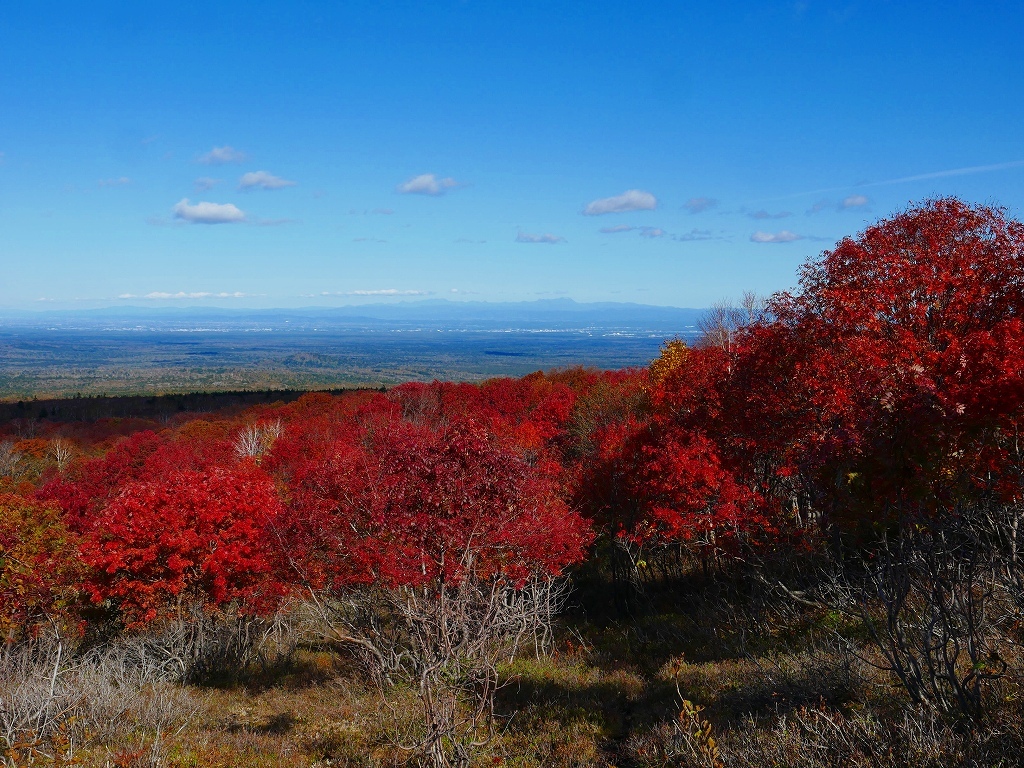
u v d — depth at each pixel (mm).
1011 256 16297
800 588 15469
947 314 15727
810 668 9922
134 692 12203
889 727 7297
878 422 11062
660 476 20078
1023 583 6586
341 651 19391
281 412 76562
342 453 22469
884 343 15297
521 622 14617
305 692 15562
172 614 17906
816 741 7238
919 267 16547
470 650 9922
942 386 11641
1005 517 7195
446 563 10453
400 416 45250
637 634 19359
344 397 79500
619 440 24250
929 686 7910
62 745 9203
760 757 7527
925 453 9828
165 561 17594
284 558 15977
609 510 23781
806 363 17219
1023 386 9547
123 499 18047
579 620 22594
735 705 10977
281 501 19500
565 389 53344
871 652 10305
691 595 21125
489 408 53375
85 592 17828
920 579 7773
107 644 18047
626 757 10344
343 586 14414
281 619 20531
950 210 17938
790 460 15844
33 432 76688
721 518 17797
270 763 10430
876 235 18125
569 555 18031
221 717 13195
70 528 29125
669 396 24797
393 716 11727
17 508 18109
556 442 35250
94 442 72562
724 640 16000
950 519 7141
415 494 10594
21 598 16438
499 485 10898
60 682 11133
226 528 17969
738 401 19562
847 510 10969
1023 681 6758
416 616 9844
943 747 6293
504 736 11453
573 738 11273
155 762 9188
